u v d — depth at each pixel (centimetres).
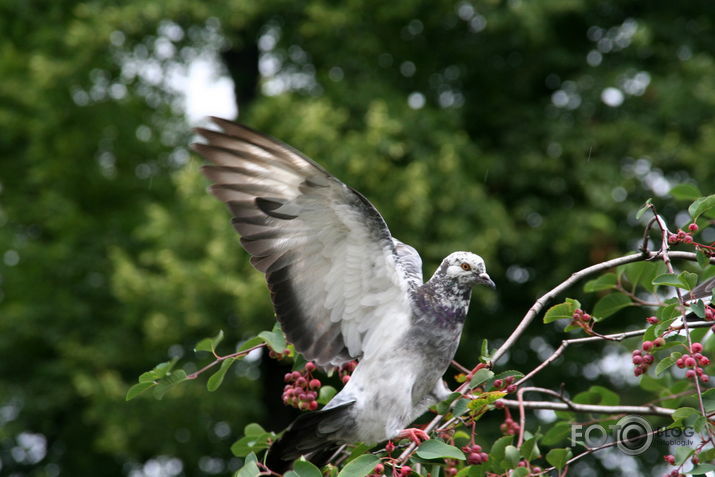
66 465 1711
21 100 1600
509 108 1580
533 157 1480
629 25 1577
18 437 1747
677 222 1498
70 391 1567
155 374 568
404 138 1438
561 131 1487
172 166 1666
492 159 1483
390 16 1516
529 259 1513
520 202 1530
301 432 570
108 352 1493
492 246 1362
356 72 1559
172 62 1599
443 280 614
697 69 1486
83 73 1559
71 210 1602
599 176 1437
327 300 610
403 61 1631
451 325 608
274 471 579
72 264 1598
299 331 610
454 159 1395
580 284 1442
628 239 1460
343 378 630
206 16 1470
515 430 604
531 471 551
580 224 1422
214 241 1341
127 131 1631
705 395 509
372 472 526
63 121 1611
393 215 1341
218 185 596
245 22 1518
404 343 598
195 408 1429
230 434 1559
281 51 1602
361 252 591
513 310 1523
